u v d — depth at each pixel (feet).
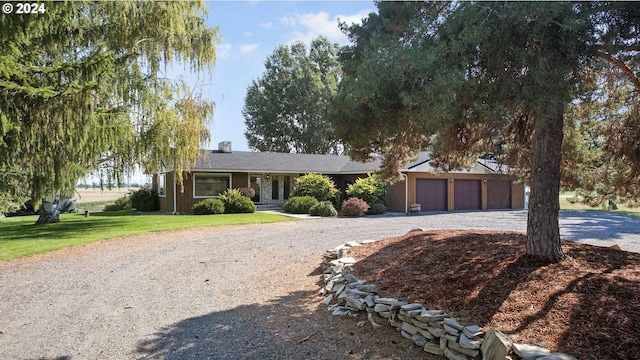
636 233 39.55
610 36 12.34
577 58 11.94
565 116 21.40
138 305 17.93
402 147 22.33
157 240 36.55
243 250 31.30
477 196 73.05
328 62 138.31
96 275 23.53
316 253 29.63
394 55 12.55
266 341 13.73
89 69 21.52
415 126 13.34
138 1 41.32
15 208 39.68
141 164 46.75
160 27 42.98
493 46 11.90
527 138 19.93
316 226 47.01
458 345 11.78
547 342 10.72
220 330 14.79
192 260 27.71
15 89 18.40
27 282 21.95
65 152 24.22
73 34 25.20
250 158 79.20
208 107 50.60
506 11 11.58
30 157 22.85
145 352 12.88
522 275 14.51
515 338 11.15
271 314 16.62
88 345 13.48
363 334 14.21
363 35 18.37
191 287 20.98
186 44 46.78
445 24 13.21
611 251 16.84
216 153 79.51
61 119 20.66
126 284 21.57
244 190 72.54
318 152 131.64
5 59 17.95
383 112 13.08
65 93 20.13
